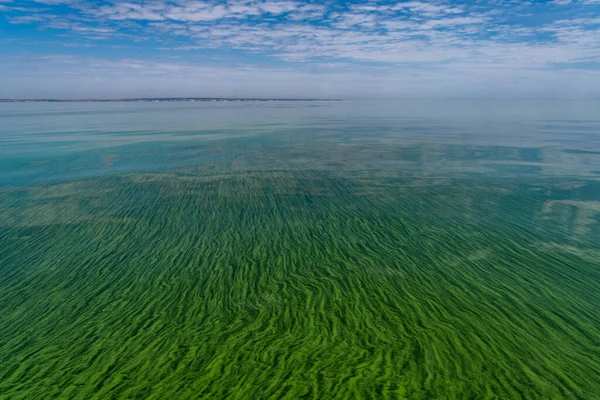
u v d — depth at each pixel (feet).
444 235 46.93
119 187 69.82
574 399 22.18
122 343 27.71
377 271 38.09
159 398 22.74
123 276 37.55
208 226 50.62
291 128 183.21
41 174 80.38
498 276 36.73
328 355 26.09
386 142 128.98
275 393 22.94
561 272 37.24
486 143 123.85
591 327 28.76
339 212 55.88
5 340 28.14
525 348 26.53
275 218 53.57
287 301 32.91
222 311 31.58
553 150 107.55
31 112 382.01
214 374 24.54
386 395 22.59
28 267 39.40
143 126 194.39
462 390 22.88
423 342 27.27
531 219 52.11
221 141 132.36
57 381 24.14
